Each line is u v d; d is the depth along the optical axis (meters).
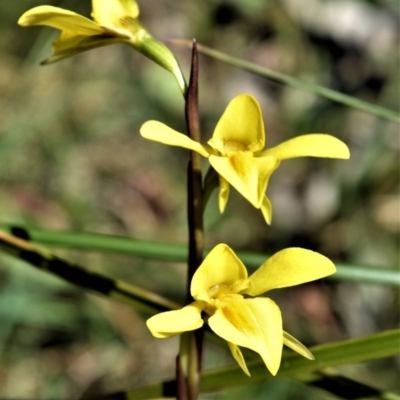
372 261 0.57
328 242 0.59
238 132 0.31
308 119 0.64
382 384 0.52
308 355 0.30
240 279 0.31
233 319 0.30
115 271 0.56
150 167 0.65
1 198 0.59
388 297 0.56
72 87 0.64
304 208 0.61
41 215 0.59
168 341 0.56
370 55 0.66
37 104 0.62
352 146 0.62
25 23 0.32
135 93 0.66
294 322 0.56
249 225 0.60
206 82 0.68
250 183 0.30
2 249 0.35
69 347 0.55
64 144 0.62
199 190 0.31
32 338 0.54
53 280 0.54
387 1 0.67
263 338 0.30
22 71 0.62
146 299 0.35
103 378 0.54
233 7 0.69
